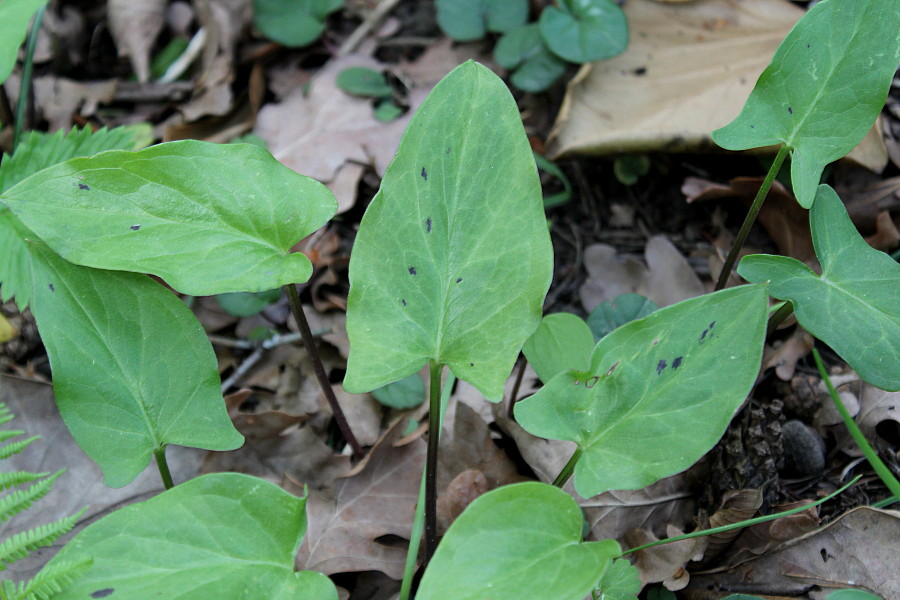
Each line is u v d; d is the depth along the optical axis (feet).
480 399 3.20
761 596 2.95
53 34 3.72
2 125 3.53
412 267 2.82
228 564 2.75
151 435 2.86
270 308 3.35
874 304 2.86
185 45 3.78
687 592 2.98
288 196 2.86
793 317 3.20
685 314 2.77
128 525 2.76
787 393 3.15
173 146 2.85
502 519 2.71
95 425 2.84
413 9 3.88
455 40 3.65
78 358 2.84
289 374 3.27
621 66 3.43
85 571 2.72
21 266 3.14
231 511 2.77
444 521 3.02
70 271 2.85
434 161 2.82
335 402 3.04
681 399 2.76
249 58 3.68
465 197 2.83
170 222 2.85
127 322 2.86
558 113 3.54
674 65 3.42
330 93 3.57
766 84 2.89
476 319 2.82
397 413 3.22
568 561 2.70
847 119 2.87
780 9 3.43
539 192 2.81
